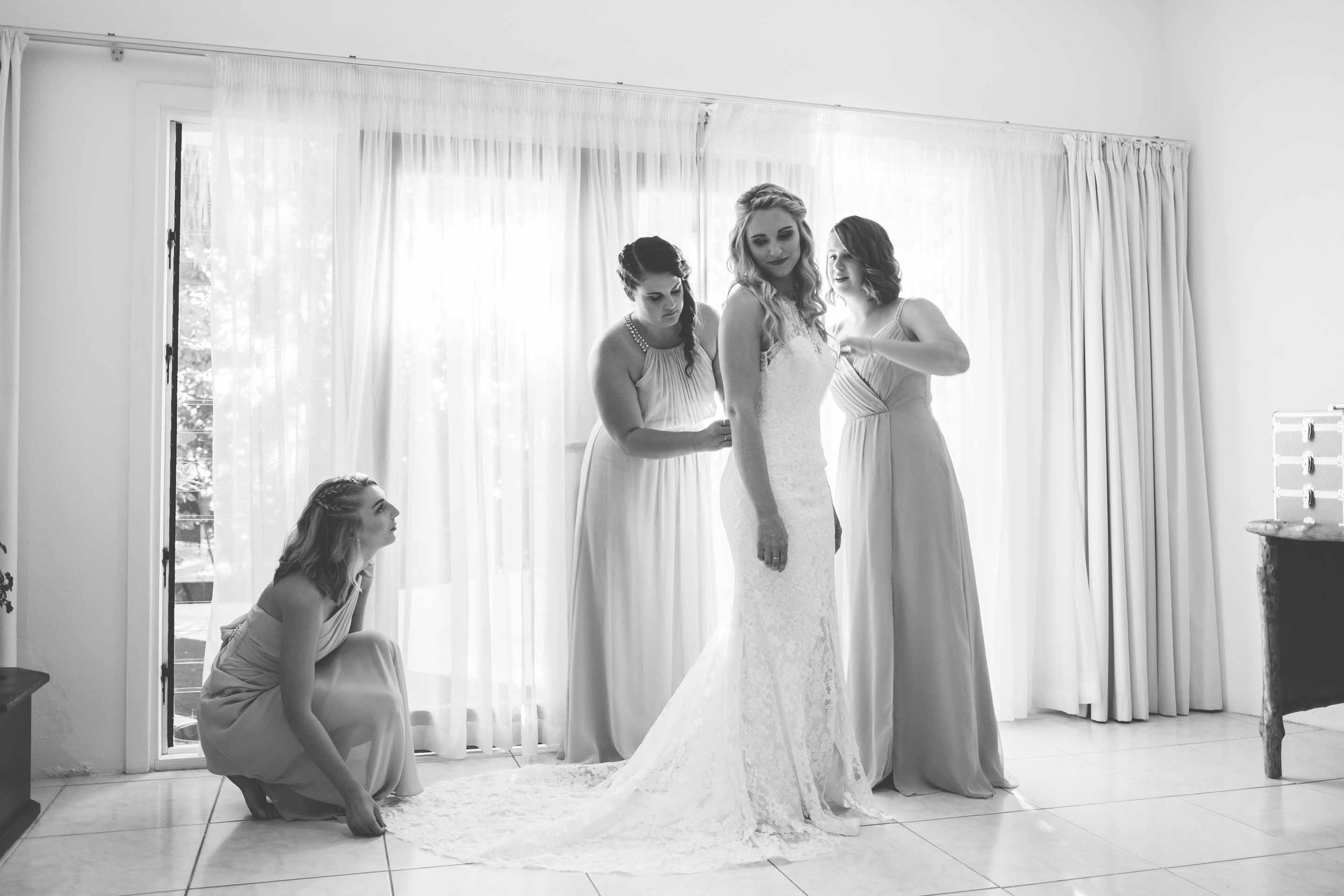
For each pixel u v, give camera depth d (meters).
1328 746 3.74
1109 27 4.60
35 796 3.18
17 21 3.46
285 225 3.58
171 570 3.60
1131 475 4.30
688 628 3.60
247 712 2.84
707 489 3.78
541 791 3.08
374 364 3.69
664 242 3.28
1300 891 2.37
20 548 3.41
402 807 2.95
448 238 3.74
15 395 3.33
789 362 2.86
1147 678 4.32
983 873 2.47
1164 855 2.60
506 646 3.72
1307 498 3.25
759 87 4.14
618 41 3.99
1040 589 4.39
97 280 3.50
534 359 3.80
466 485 3.72
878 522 3.23
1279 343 4.15
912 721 3.21
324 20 3.71
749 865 2.52
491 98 3.80
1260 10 4.22
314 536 2.85
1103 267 4.39
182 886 2.41
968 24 4.40
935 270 4.25
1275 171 4.16
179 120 3.62
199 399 3.79
